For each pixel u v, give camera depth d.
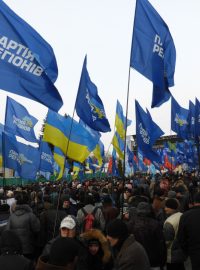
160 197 8.18
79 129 10.14
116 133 16.02
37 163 14.37
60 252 3.30
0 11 7.37
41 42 7.64
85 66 9.32
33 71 7.55
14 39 7.41
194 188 15.72
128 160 27.86
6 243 3.80
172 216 6.73
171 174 29.02
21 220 7.57
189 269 7.25
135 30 9.15
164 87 9.68
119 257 4.45
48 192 13.00
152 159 13.68
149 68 9.35
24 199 7.80
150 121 13.73
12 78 7.35
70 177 29.12
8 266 3.65
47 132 10.00
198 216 5.60
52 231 7.85
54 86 7.70
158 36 9.50
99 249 5.01
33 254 7.76
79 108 9.45
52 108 7.71
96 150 18.83
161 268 5.96
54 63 7.77
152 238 5.82
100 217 7.40
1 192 11.68
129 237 4.53
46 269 3.30
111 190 16.16
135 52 9.09
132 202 8.37
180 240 5.75
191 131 22.08
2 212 9.16
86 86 9.52
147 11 9.34
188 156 32.34
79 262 4.87
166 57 10.05
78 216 7.49
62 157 13.41
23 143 14.04
